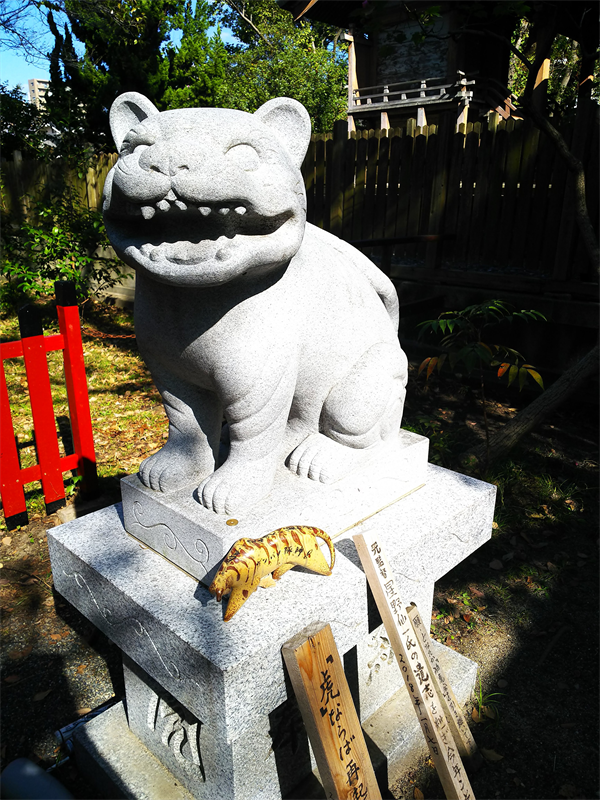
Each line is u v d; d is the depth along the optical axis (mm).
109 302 8586
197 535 1848
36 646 2740
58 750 2250
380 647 2217
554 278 5383
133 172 1495
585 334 5270
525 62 3951
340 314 2045
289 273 1854
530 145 5516
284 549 1695
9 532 3516
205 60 15484
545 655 2729
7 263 7391
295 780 1935
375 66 12594
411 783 2145
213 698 1569
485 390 5711
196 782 1900
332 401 2137
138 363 6523
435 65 11734
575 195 4188
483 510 2484
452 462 4211
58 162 8914
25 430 4812
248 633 1631
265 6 22234
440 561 2293
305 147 1712
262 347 1791
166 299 1771
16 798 1700
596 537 3539
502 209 5852
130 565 1985
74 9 9883
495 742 2309
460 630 2881
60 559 2164
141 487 2092
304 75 18828
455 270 5977
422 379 5887
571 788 2115
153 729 2031
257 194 1512
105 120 13094
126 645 1917
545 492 3938
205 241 1601
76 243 7262
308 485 2072
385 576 1811
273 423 1935
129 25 11719
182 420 2061
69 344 3480
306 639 1576
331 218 7020
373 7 3939
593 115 5066
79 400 3578
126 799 1938
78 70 13461
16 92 12008
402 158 6348
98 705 2443
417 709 1892
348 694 1674
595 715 2424
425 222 6391
